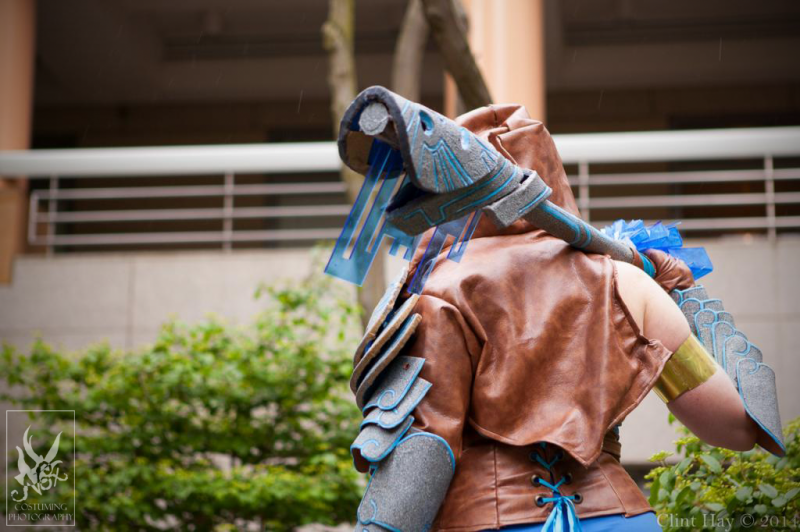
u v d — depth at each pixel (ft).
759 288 31.37
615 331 5.02
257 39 48.37
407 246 4.82
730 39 47.11
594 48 47.75
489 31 31.91
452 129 4.56
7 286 34.17
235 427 23.58
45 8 44.09
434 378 4.87
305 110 52.80
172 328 24.22
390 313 5.22
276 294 24.07
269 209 50.24
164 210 51.13
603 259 5.31
